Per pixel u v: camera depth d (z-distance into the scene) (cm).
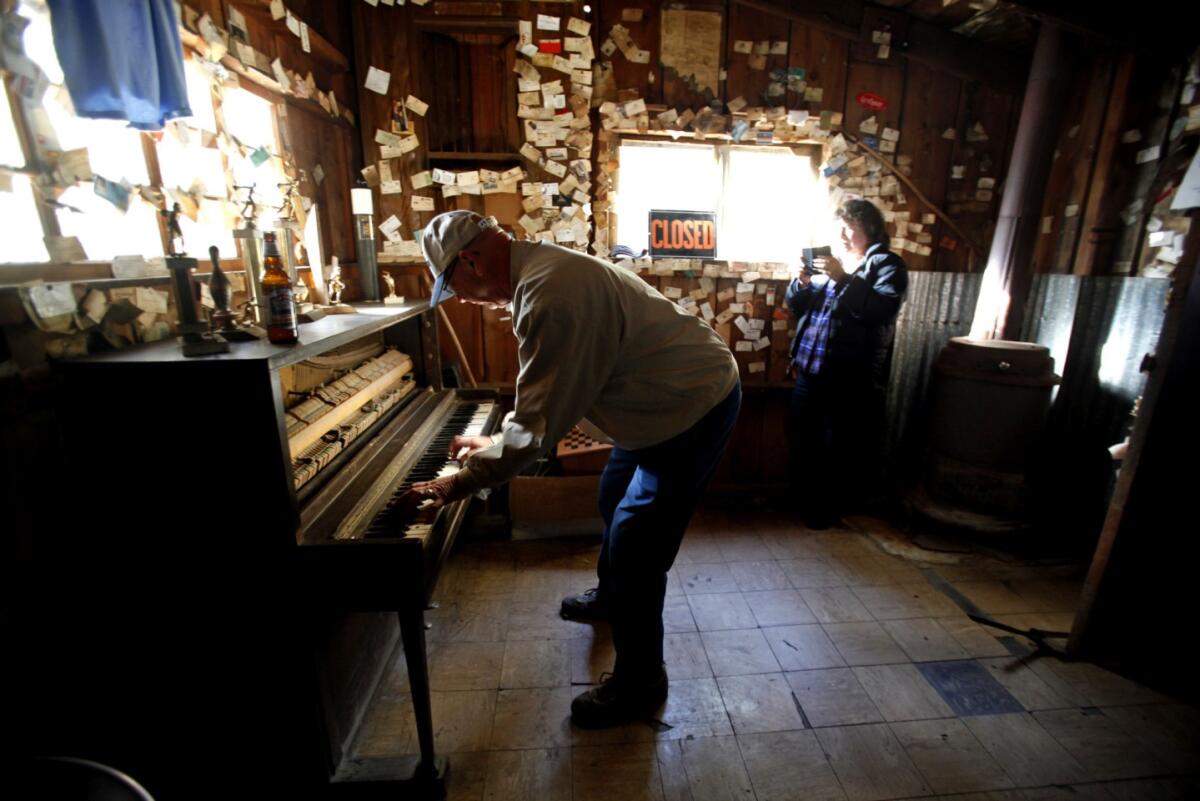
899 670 180
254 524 107
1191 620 177
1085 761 147
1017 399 240
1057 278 266
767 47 260
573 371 123
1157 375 164
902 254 289
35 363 95
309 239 194
